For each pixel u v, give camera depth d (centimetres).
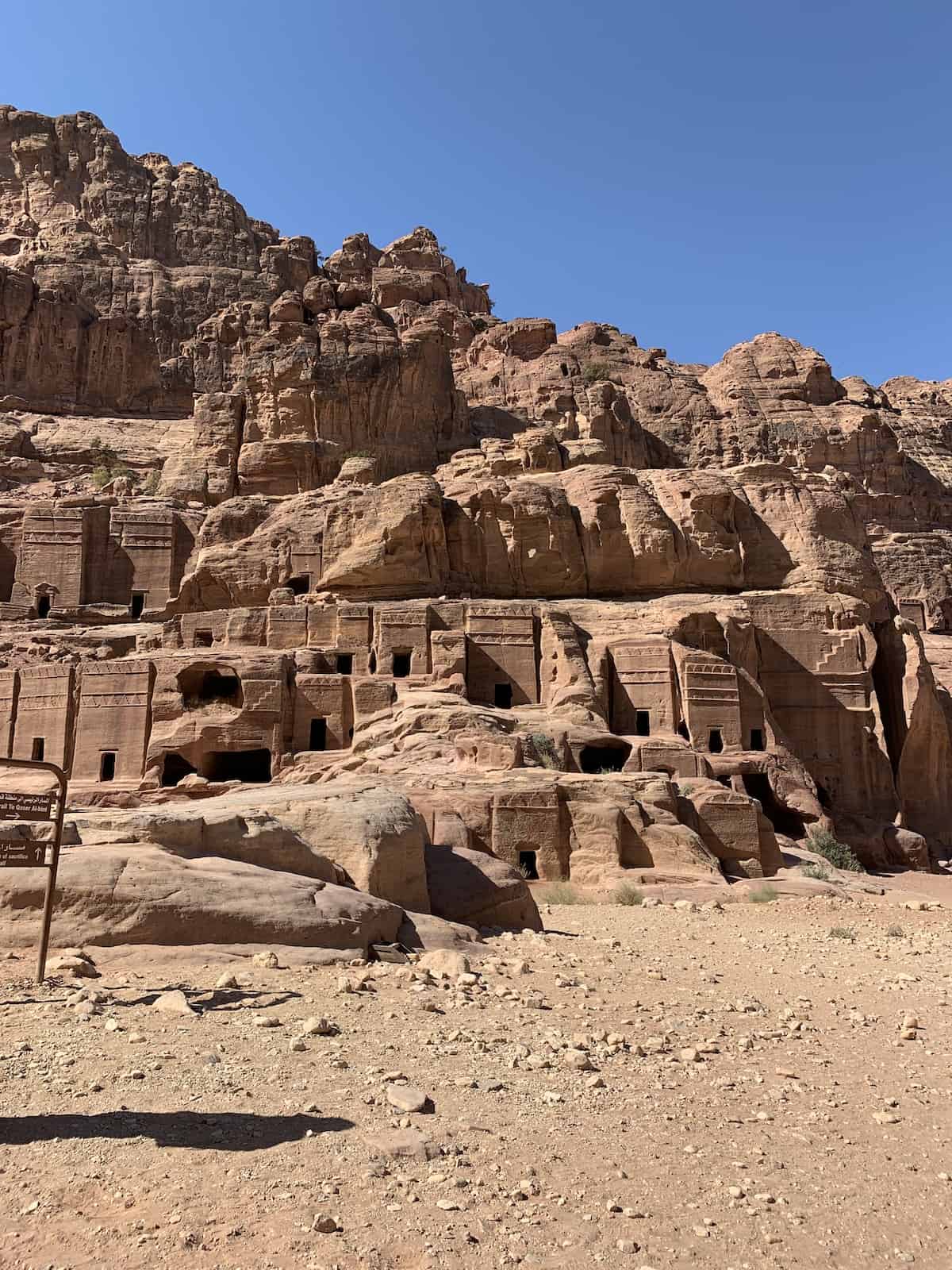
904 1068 1084
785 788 4500
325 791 1986
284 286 11975
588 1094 885
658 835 3178
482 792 3122
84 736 4531
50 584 6103
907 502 10962
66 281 10388
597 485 6225
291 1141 696
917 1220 682
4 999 985
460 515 5991
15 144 11988
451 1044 995
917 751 5700
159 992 1056
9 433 8419
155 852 1323
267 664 4506
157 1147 668
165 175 12600
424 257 13262
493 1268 559
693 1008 1312
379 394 7838
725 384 11444
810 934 2214
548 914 2364
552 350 10431
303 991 1123
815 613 5662
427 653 4950
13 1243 536
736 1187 699
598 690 4847
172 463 7531
